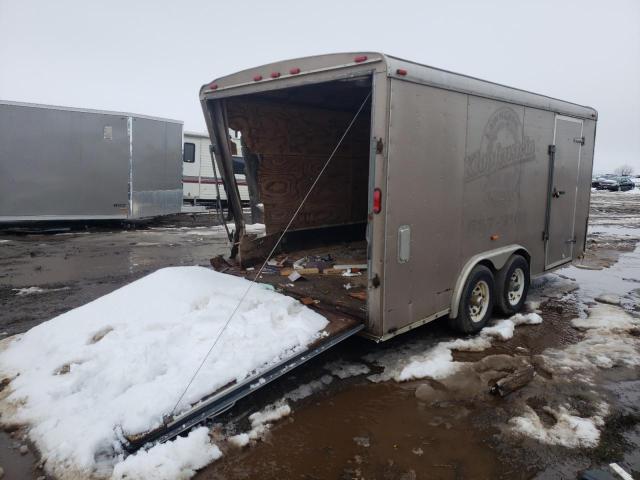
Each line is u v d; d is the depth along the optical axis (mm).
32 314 6293
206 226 15812
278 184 6762
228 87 5254
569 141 6875
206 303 4598
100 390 3598
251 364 3734
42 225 14164
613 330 5781
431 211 4547
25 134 12492
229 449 3375
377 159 3975
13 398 3738
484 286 5531
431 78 4305
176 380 3535
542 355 5047
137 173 13945
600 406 4051
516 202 5875
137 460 3078
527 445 3490
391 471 3189
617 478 3125
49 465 3074
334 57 4203
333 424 3715
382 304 4184
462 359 4898
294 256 6891
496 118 5289
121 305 4684
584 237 7789
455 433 3623
